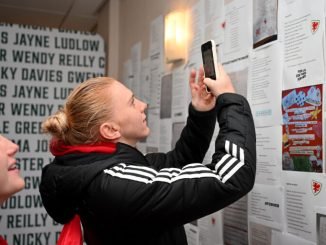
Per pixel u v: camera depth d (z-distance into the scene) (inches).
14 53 96.9
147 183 29.9
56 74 100.3
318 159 36.2
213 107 39.8
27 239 94.8
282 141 41.3
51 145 36.6
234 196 28.5
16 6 112.6
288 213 40.1
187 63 63.9
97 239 35.6
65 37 101.5
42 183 35.5
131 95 37.4
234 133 29.7
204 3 58.7
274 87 42.7
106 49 109.7
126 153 34.5
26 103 97.3
